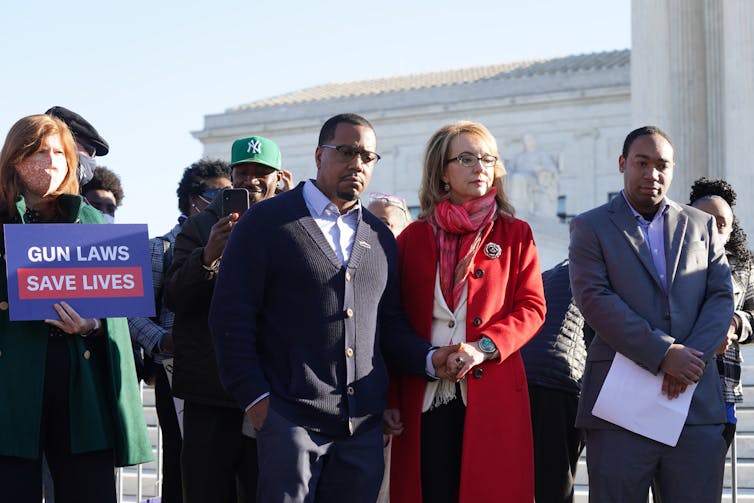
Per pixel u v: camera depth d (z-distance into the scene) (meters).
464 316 5.10
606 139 41.19
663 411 5.10
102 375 5.09
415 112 44.16
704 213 5.45
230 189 5.21
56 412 4.96
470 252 5.14
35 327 4.94
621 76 41.16
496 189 5.31
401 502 5.11
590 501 5.29
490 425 4.98
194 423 5.40
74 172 5.20
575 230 5.41
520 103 42.41
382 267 4.96
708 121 18.69
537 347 6.02
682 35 18.73
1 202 5.02
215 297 4.73
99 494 4.98
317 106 46.22
